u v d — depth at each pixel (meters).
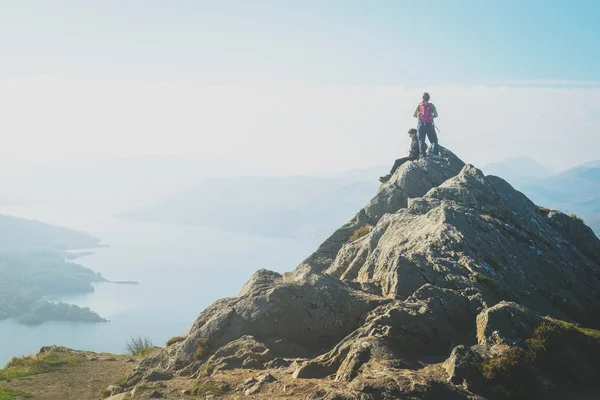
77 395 18.33
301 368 15.10
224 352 17.33
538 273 20.94
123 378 19.91
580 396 13.89
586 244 27.22
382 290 19.80
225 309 19.16
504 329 15.23
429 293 17.56
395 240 23.02
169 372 17.48
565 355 14.73
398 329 15.95
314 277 19.52
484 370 13.59
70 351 25.70
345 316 18.06
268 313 18.38
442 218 22.08
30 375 20.91
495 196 25.81
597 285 22.69
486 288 18.50
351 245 27.05
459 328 16.55
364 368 14.06
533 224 24.84
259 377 14.94
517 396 13.40
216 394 14.23
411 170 33.09
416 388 12.22
